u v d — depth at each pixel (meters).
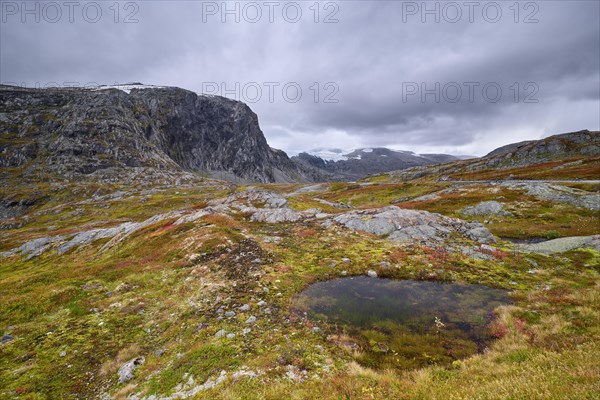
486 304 18.88
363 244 32.56
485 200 60.81
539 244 31.42
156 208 132.50
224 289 21.92
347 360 13.23
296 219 47.56
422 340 14.97
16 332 17.47
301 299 20.42
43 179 193.88
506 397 7.82
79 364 14.34
